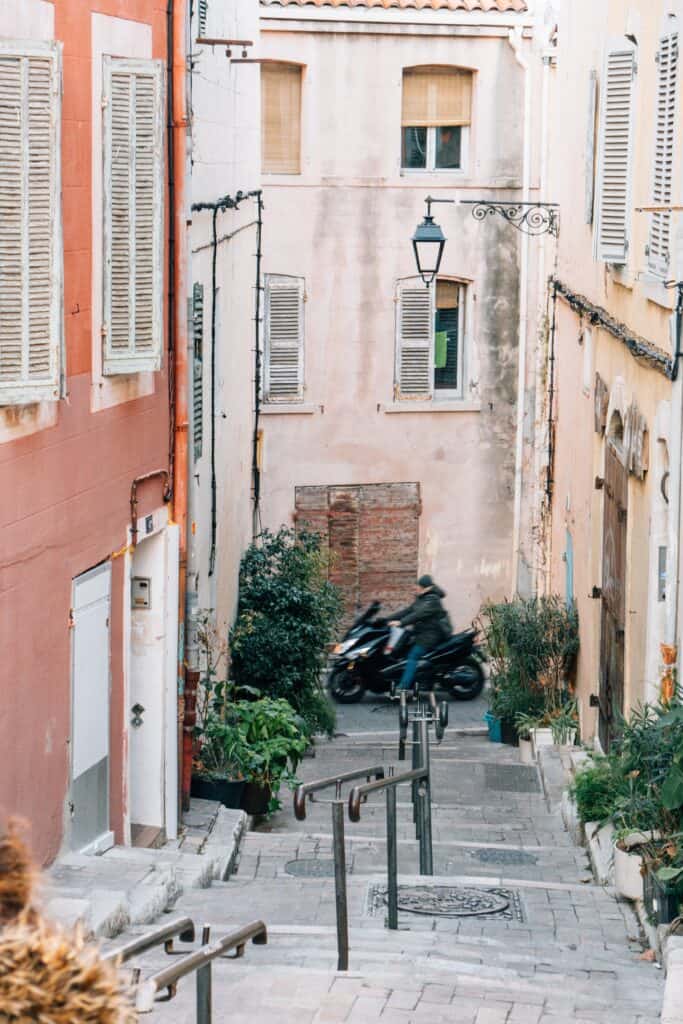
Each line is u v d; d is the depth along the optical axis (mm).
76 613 11430
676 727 11164
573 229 21016
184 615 14539
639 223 15633
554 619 20625
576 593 20656
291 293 26688
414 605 24484
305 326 26781
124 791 12727
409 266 26938
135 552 13664
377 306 26953
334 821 9172
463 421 27484
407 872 13609
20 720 10273
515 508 27484
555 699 20672
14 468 10031
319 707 22109
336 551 27312
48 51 9828
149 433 13094
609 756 13766
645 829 11812
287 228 26547
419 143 26938
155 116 12016
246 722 16047
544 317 26281
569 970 9680
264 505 26906
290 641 21531
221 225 19156
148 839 13312
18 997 3402
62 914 9125
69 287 11023
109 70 11539
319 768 19969
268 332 26656
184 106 13445
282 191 26484
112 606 12344
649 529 14609
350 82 26453
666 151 14039
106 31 11727
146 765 13711
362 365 27062
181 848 13414
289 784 16078
